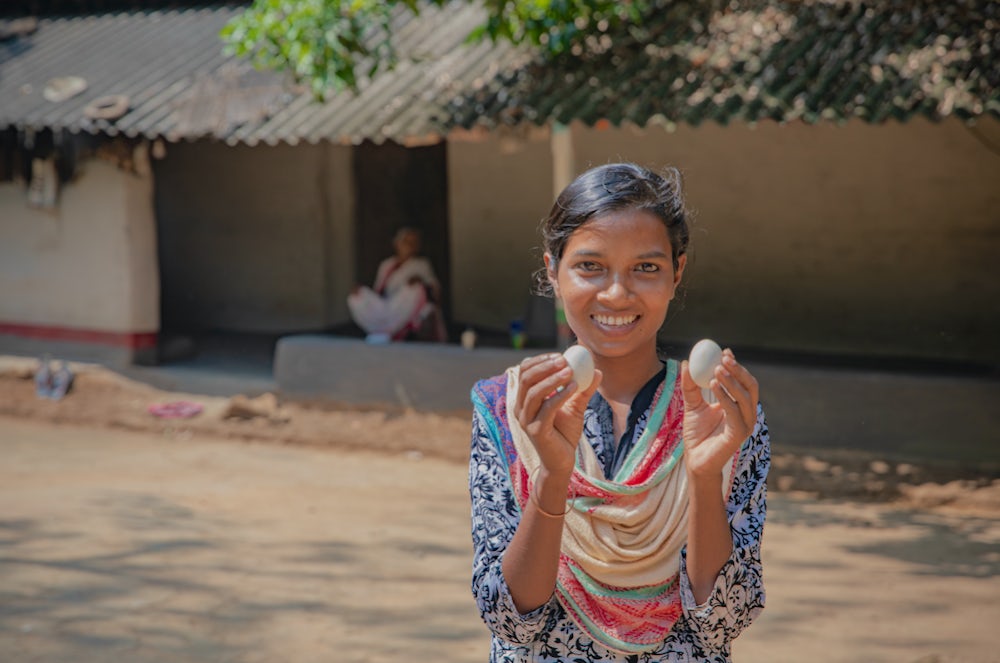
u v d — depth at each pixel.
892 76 8.59
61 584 6.29
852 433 8.75
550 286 2.56
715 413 2.06
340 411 10.48
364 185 14.54
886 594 6.10
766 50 9.27
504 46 10.81
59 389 11.44
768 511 7.85
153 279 12.16
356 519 7.72
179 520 7.64
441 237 14.65
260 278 14.46
